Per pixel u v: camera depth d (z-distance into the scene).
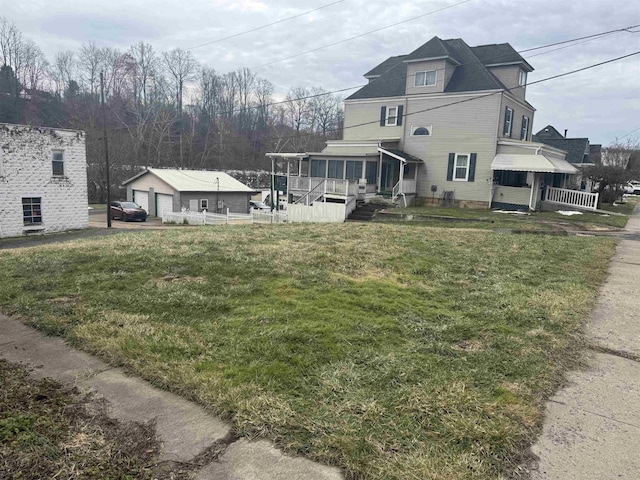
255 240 9.42
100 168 43.97
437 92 23.02
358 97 25.98
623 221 16.89
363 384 3.18
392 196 22.02
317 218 20.00
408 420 2.73
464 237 10.78
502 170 21.97
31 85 56.78
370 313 4.73
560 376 3.48
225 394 2.97
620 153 41.84
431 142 23.52
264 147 62.06
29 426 2.60
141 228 24.55
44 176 21.42
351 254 7.94
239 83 64.94
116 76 58.03
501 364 3.59
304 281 5.91
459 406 2.91
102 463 2.30
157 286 5.54
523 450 2.53
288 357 3.55
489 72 23.30
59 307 4.75
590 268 7.62
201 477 2.23
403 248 8.77
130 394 3.03
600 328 4.61
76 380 3.22
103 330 4.10
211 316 4.52
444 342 4.01
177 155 53.72
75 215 22.86
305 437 2.56
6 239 19.16
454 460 2.38
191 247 8.23
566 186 27.23
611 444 2.61
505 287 6.09
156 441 2.51
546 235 12.12
